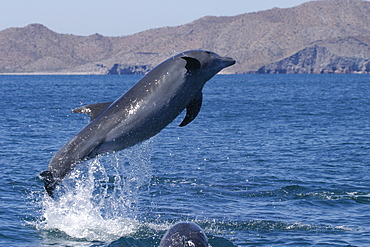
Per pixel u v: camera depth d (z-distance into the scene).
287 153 36.91
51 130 48.97
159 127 15.85
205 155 35.97
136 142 15.95
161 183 27.28
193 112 16.05
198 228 8.78
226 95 123.38
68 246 18.08
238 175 29.52
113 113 15.88
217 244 18.12
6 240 18.36
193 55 15.97
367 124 55.59
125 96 16.03
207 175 29.41
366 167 31.61
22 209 22.16
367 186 26.62
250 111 73.62
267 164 32.88
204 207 23.00
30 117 61.62
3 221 20.42
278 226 20.31
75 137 15.95
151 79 15.88
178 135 46.53
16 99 100.69
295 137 45.25
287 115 67.06
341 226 20.25
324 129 51.12
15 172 29.42
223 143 41.69
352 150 37.94
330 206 23.17
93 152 15.73
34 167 31.05
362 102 93.56
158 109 15.63
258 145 40.66
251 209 22.73
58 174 15.62
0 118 60.25
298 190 25.95
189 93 15.74
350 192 25.47
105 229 20.03
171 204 23.50
